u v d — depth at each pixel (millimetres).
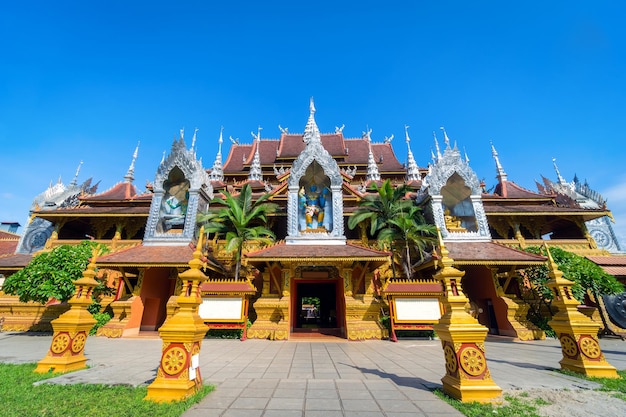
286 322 15367
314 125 23156
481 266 18281
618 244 24828
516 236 22547
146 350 11633
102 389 6125
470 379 5641
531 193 25547
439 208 19656
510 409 5078
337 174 19453
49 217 23047
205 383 6730
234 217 17719
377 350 11805
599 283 15711
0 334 17250
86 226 27219
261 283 19812
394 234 17484
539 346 13117
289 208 18688
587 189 28719
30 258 21109
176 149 20641
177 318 6051
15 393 5773
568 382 6766
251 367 8625
